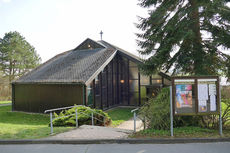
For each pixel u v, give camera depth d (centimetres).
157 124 621
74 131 660
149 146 485
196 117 648
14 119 1370
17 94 1725
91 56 1884
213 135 546
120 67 1962
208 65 817
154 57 927
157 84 1752
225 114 643
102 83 1694
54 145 501
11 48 3334
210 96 556
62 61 1969
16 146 495
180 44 902
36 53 3916
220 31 816
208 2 777
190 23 835
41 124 1177
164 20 989
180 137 529
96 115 1050
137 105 1873
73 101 1462
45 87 1579
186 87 553
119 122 1228
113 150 460
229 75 851
